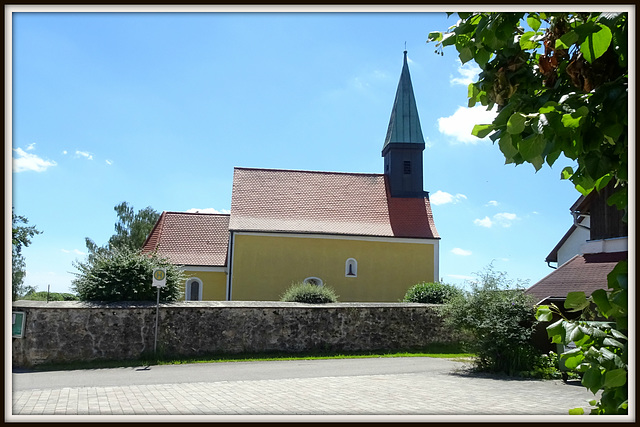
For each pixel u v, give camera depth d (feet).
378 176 134.92
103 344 59.72
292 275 113.39
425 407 33.60
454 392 40.09
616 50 7.30
